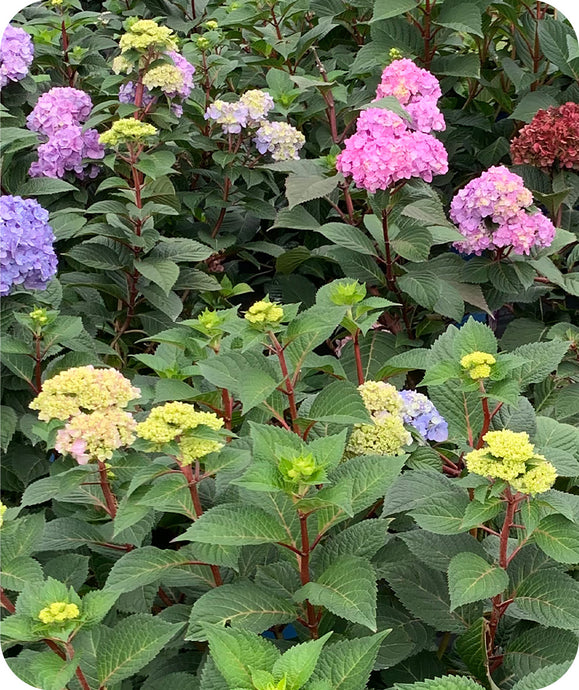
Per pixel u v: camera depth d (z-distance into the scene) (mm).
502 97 2836
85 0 3619
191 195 2537
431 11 2605
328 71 2867
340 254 2217
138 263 2156
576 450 1405
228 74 2980
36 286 1825
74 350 1791
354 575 1135
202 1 3213
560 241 2305
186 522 1481
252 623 1144
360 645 1045
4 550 1234
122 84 2422
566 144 2383
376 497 1187
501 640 1321
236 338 1484
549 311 2543
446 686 1033
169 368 1512
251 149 2604
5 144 2191
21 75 2412
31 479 1842
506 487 1143
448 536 1265
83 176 2430
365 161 2023
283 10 2725
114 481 1381
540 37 2637
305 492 1109
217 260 2605
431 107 2258
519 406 1392
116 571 1194
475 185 2186
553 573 1214
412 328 2336
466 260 2441
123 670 1098
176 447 1172
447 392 1393
